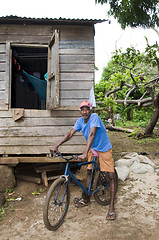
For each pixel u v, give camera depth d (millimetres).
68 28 4449
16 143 4254
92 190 3266
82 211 3219
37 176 4730
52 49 4055
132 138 9938
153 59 7449
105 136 3070
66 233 2678
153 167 5059
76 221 2943
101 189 3299
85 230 2729
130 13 6934
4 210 3371
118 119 16812
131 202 3490
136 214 3102
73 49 4430
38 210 3330
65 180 2695
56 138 4320
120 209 3264
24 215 3188
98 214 3121
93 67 4434
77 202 3334
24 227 2857
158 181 4312
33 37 4434
